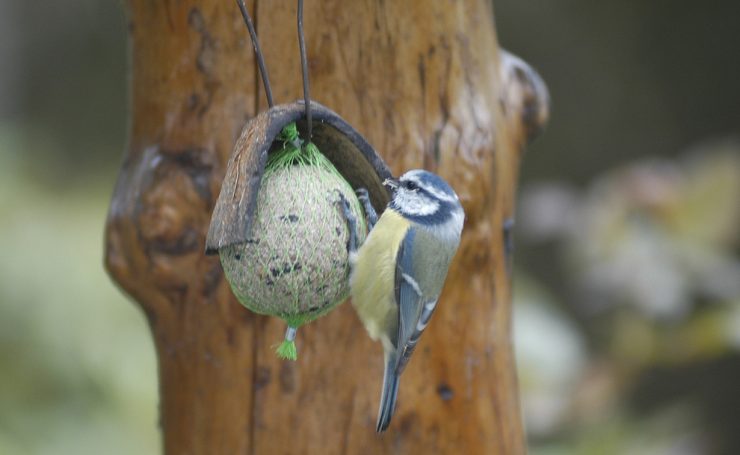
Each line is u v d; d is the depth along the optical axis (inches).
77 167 181.0
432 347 101.3
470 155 101.2
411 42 100.7
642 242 109.5
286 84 100.6
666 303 108.9
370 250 98.4
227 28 100.5
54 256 141.4
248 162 96.9
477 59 101.7
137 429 134.3
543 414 109.3
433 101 101.0
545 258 176.4
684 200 109.4
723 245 109.3
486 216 101.5
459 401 101.6
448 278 101.3
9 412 131.4
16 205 148.1
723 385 170.1
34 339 135.8
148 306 101.3
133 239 100.7
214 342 100.8
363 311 99.2
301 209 97.4
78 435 131.6
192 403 101.2
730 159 109.6
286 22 100.4
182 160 100.7
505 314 102.7
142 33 101.2
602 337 146.3
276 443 100.9
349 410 100.9
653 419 112.6
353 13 100.5
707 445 110.9
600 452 109.8
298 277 97.4
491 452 102.0
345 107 100.7
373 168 98.6
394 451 101.1
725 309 109.0
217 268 100.6
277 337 100.7
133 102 101.7
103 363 136.3
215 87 100.6
